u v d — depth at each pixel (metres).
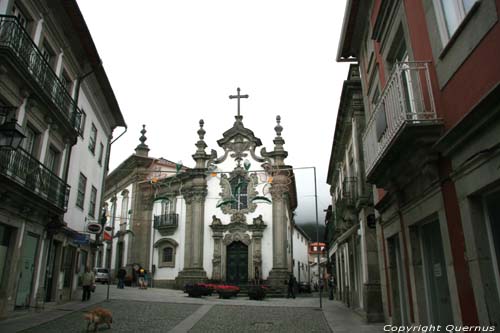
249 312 15.02
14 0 11.07
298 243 44.41
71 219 16.06
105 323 10.99
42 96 11.93
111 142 21.33
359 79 14.27
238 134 31.27
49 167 13.89
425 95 6.09
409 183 7.09
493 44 4.27
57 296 14.93
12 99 10.77
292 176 30.56
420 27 6.33
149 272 30.55
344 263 20.03
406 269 7.57
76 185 16.47
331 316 14.06
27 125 12.09
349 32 11.16
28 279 12.57
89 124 17.92
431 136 5.57
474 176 4.66
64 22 13.70
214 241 29.16
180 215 30.61
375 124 7.71
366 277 12.59
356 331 10.44
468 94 4.87
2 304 10.84
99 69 16.59
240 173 30.16
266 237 28.97
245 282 28.33
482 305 4.53
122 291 23.03
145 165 33.75
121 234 33.47
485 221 4.76
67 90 15.07
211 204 30.08
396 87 6.16
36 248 13.02
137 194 33.00
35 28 12.08
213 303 18.03
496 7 4.18
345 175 18.59
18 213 11.32
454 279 5.33
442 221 5.64
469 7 4.95
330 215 27.17
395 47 8.04
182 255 29.59
